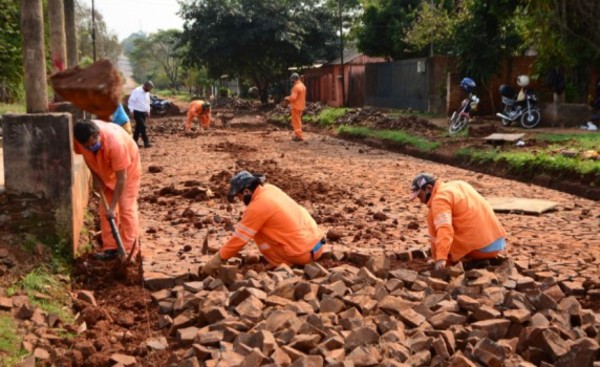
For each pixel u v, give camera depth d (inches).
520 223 323.9
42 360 171.0
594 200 404.8
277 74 1705.2
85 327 197.8
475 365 157.4
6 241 243.0
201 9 1568.7
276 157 595.5
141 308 212.1
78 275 244.2
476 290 200.7
